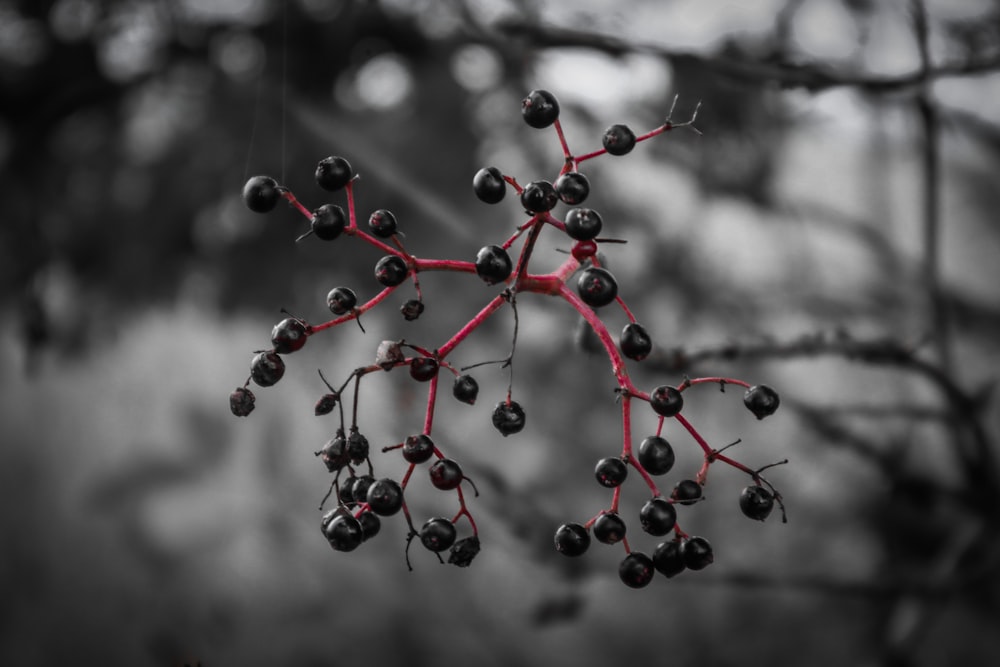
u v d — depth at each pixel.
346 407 0.61
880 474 0.55
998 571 0.49
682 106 0.54
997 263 0.62
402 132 0.57
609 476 0.30
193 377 0.72
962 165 0.64
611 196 0.58
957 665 0.57
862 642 0.62
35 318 0.60
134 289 0.61
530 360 0.59
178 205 0.59
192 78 0.59
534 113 0.31
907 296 0.60
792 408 0.53
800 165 0.62
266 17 0.56
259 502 0.57
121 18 0.58
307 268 0.59
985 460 0.48
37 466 0.90
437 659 0.78
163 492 0.55
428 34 0.55
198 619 0.78
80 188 0.61
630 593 0.79
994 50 0.49
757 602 0.72
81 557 0.85
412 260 0.31
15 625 0.89
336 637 0.78
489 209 0.58
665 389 0.31
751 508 0.31
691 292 0.58
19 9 0.58
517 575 0.77
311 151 0.57
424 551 0.80
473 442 0.60
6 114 0.61
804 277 0.60
